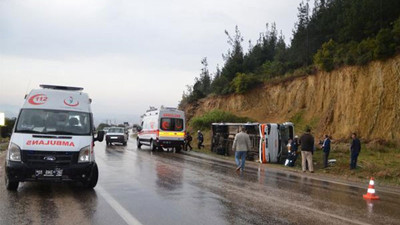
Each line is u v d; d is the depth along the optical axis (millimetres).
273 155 21750
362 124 29875
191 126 48781
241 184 11430
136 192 9453
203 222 6574
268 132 21781
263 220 6809
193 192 9648
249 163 20984
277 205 8234
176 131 27828
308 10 49156
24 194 8828
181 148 29359
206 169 15703
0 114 20688
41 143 8922
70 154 9016
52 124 9695
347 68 33156
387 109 28703
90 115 10289
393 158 22922
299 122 37625
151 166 16062
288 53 51500
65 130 9648
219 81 54250
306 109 38469
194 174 13656
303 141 16953
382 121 28641
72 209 7383
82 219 6605
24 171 8672
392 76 29000
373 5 34500
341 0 45469
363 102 30469
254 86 47219
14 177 8703
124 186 10367
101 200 8336
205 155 25781
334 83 34938
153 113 29203
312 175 15539
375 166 18594
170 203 8148
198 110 54844
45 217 6691
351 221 6934
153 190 9805
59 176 8867
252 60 57281
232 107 48375
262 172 15742
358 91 31234
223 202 8406
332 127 32719
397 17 33250
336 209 8016
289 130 22719
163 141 27344
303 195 9750
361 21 34969
